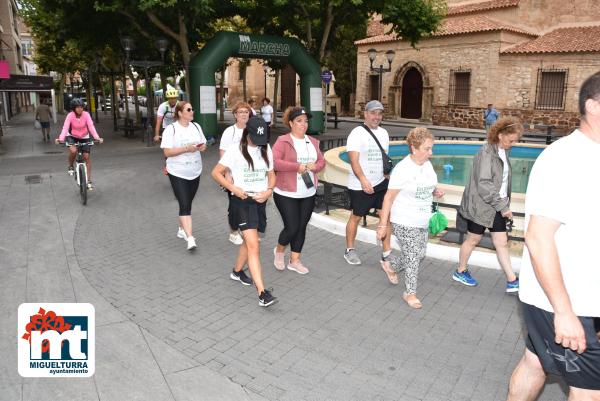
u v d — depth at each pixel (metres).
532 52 25.28
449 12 30.33
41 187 9.96
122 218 7.73
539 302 2.36
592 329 2.28
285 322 4.29
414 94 32.03
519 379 2.65
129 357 3.67
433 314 4.48
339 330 4.15
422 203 4.49
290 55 21.41
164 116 9.96
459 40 28.12
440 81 29.58
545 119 25.56
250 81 49.00
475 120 27.81
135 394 3.23
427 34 20.62
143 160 13.94
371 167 5.44
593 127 2.23
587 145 2.21
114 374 3.45
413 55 31.06
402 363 3.65
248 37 20.06
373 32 36.19
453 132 25.78
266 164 4.60
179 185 6.06
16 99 45.00
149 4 15.71
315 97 22.23
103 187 10.11
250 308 4.57
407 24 19.97
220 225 7.48
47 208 8.27
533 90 25.84
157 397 3.20
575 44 24.50
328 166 10.22
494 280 5.32
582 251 2.25
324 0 19.86
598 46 23.58
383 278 5.37
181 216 6.11
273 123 27.42
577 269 2.27
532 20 28.05
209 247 6.39
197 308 4.55
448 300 4.80
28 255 5.91
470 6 30.17
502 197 4.75
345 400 3.20
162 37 19.86
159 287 5.03
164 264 5.71
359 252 6.23
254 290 5.00
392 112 33.12
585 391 2.34
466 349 3.87
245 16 22.20
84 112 9.11
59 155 14.78
